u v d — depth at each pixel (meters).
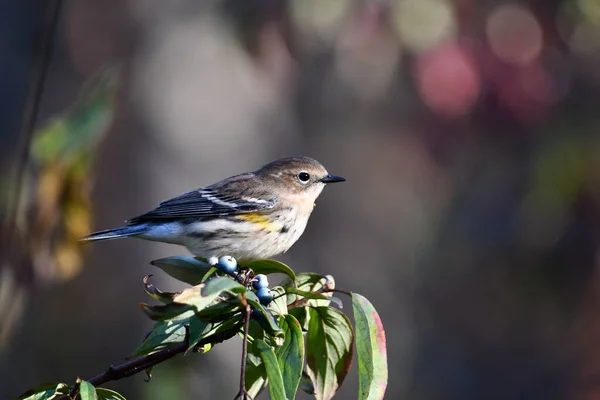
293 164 10.12
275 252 10.00
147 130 15.81
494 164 16.97
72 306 15.95
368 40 15.31
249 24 14.45
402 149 19.59
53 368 15.79
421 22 15.24
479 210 17.95
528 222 16.56
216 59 16.22
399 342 20.08
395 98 18.64
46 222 9.36
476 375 18.67
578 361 17.50
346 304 20.89
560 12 15.88
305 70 18.98
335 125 20.17
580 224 15.89
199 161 16.02
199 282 6.37
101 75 9.54
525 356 18.12
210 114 16.14
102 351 15.91
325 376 6.23
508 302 17.95
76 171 9.38
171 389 11.41
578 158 15.48
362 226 21.34
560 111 15.91
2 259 8.96
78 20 16.39
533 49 15.76
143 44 16.05
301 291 5.79
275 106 18.14
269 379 5.43
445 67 15.43
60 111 16.75
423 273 20.06
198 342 5.78
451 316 19.28
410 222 21.33
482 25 15.77
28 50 16.31
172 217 9.65
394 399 19.27
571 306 16.73
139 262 15.97
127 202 15.79
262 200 9.77
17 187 8.93
